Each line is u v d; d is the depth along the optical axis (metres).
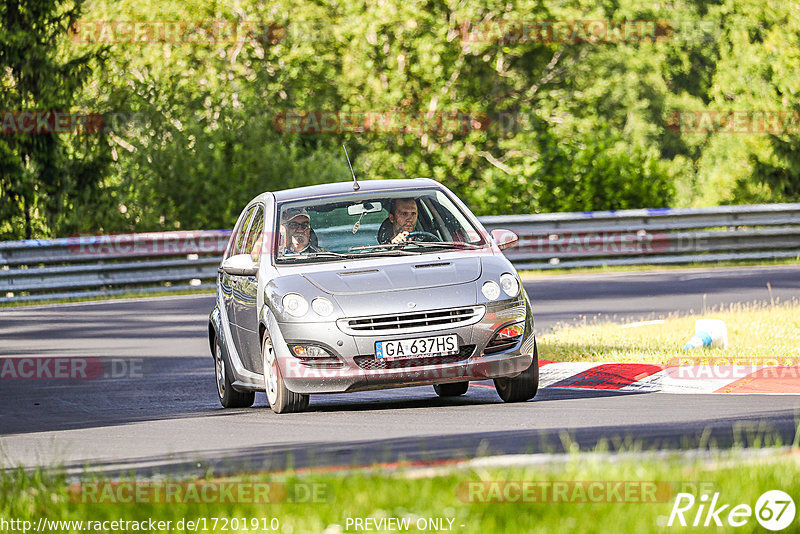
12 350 55.12
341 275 32.50
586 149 112.12
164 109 116.38
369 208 34.97
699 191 184.00
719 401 31.16
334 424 30.00
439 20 142.25
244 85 122.88
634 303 62.50
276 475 20.55
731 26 134.88
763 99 131.12
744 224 92.75
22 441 30.77
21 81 113.56
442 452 24.03
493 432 26.97
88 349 54.56
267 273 33.50
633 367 36.91
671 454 20.06
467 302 31.47
